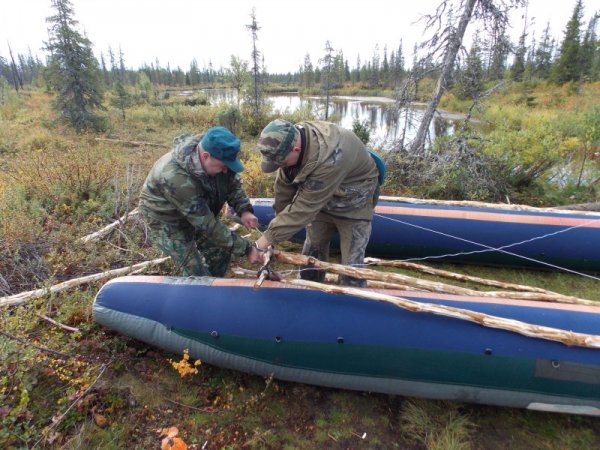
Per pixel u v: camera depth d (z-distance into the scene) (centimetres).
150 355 268
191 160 220
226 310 240
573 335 204
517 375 210
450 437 216
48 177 520
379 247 430
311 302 236
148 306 251
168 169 222
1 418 201
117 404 228
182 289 253
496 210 422
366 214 269
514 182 638
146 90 2536
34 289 314
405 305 219
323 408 239
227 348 240
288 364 235
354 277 258
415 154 711
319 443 217
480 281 312
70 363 238
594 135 778
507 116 1627
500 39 695
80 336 267
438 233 410
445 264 430
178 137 239
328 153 211
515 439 223
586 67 2709
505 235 396
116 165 589
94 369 244
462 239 406
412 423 226
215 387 249
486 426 231
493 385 215
